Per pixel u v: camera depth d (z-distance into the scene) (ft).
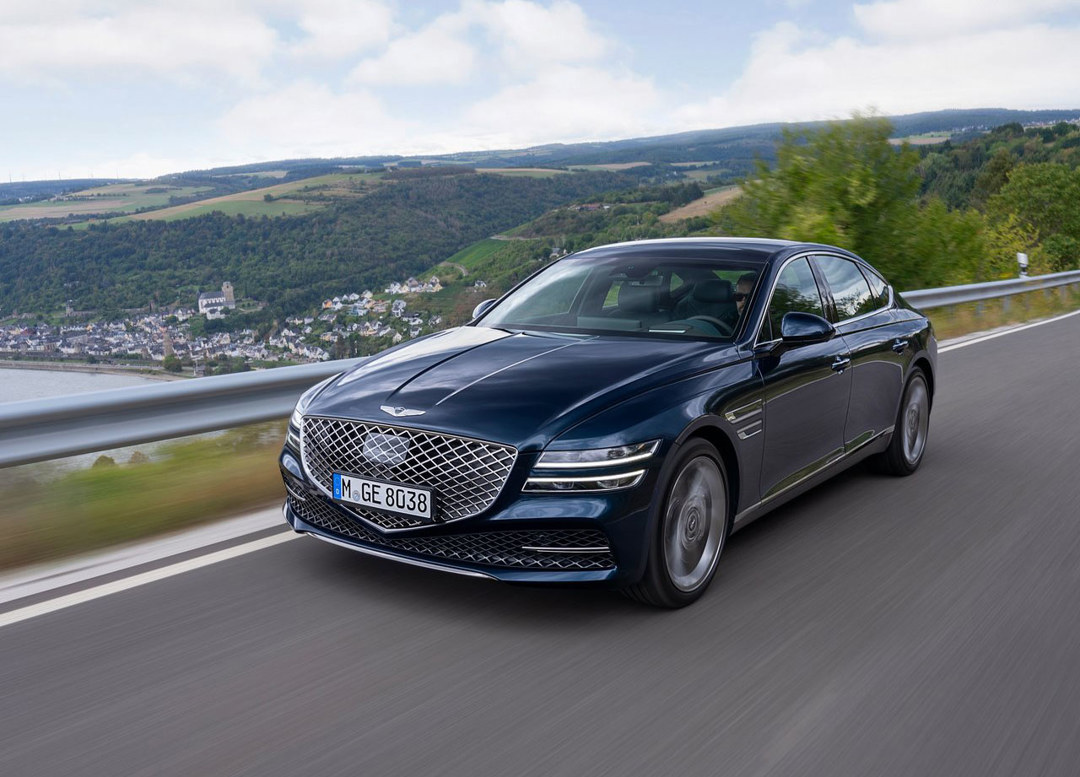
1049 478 18.49
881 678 9.84
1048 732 8.74
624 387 11.45
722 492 12.30
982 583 12.77
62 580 12.41
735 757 8.20
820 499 16.84
